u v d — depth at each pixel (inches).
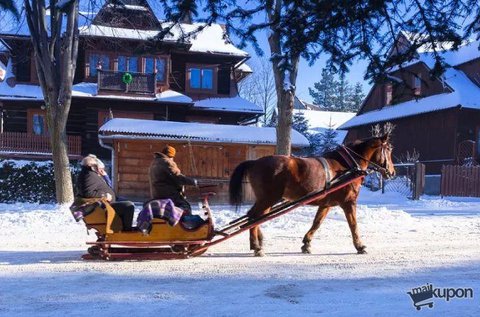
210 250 340.2
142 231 291.3
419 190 892.0
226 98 1215.6
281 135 631.2
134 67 1144.2
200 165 709.9
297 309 209.2
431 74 226.2
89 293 230.7
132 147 703.7
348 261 311.0
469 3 206.4
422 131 1277.1
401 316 200.8
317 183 331.3
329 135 1502.2
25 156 1075.3
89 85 1114.7
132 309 207.6
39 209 594.9
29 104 1111.0
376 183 1051.9
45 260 300.7
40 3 620.1
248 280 258.1
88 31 988.6
